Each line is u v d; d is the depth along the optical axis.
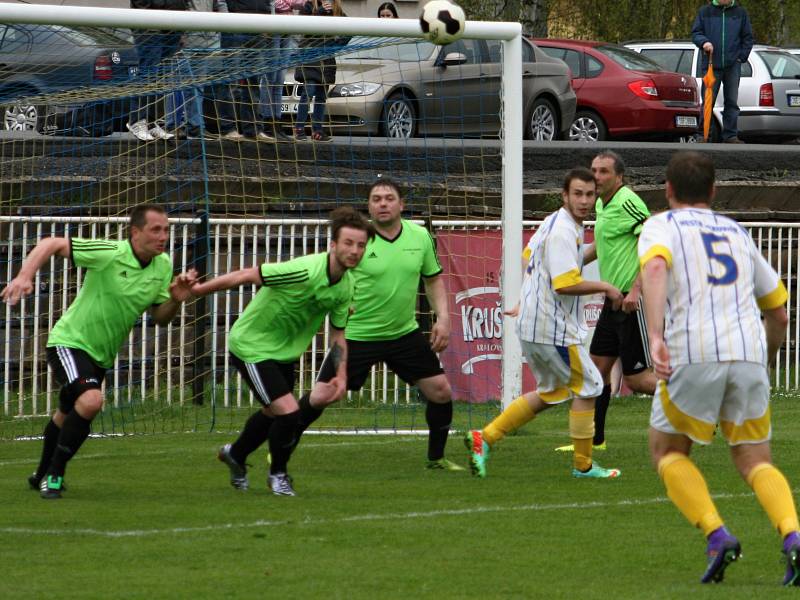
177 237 46.47
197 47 42.53
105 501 28.17
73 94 44.12
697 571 21.41
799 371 52.03
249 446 29.62
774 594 19.53
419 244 32.31
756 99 82.62
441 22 38.56
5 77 43.59
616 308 31.25
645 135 75.94
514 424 31.95
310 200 52.56
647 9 122.69
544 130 70.38
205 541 23.62
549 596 19.55
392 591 19.84
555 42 76.56
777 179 65.00
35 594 19.55
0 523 25.42
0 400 44.75
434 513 26.64
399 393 47.75
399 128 60.22
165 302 28.80
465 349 46.84
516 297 40.28
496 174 57.97
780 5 130.12
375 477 32.06
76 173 50.31
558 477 31.97
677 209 21.06
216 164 52.09
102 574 20.95
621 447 37.34
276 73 52.16
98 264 28.02
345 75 59.53
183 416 43.53
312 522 25.55
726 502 27.98
